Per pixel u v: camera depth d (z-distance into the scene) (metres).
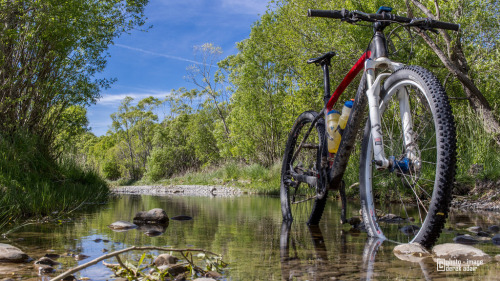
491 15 6.80
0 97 5.50
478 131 6.18
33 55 5.77
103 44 6.69
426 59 7.27
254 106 17.86
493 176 5.47
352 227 3.09
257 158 19.48
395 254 1.96
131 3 6.89
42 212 3.91
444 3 7.10
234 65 22.08
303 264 1.75
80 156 8.12
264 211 4.66
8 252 1.79
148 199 7.64
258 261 1.83
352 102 2.72
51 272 1.58
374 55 2.42
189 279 1.52
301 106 9.97
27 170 5.30
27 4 5.30
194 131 31.61
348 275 1.53
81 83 6.32
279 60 13.48
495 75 6.85
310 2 10.16
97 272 1.59
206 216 4.04
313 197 3.07
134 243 2.31
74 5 5.67
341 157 2.62
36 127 6.30
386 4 8.07
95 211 4.47
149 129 45.66
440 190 1.91
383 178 5.45
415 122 2.57
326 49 9.38
